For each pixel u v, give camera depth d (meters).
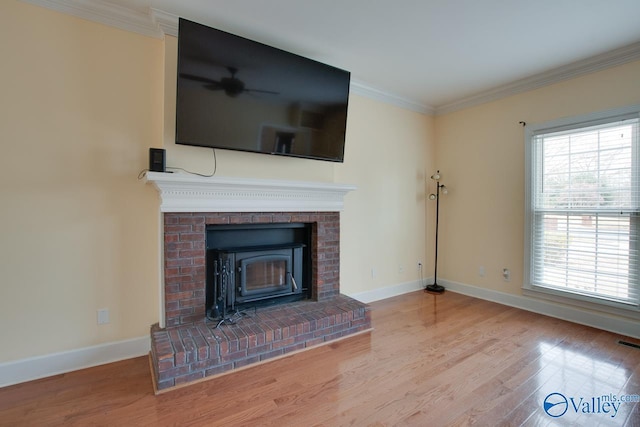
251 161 2.74
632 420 1.66
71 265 2.13
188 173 2.44
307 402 1.81
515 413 1.72
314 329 2.52
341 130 3.05
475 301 3.73
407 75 3.30
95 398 1.83
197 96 2.29
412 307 3.50
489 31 2.47
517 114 3.48
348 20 2.34
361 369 2.17
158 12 2.21
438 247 4.34
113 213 2.26
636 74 2.66
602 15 2.24
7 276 1.96
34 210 2.02
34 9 2.00
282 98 2.66
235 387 1.95
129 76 2.29
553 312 3.20
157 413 1.70
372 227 3.73
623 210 2.75
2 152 1.93
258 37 2.59
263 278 2.87
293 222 2.92
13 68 1.95
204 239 2.43
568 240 3.10
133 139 2.31
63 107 2.09
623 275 2.76
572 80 3.05
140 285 2.36
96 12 2.16
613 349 2.46
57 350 2.10
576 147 3.04
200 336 2.18
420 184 4.22
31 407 1.74
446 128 4.23
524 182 3.42
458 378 2.06
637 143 2.67
